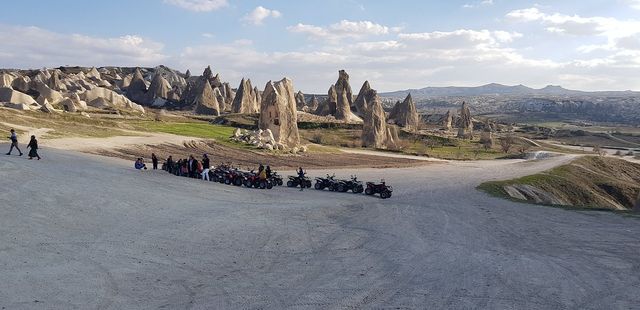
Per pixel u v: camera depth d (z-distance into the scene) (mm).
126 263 14992
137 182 31438
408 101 176125
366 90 185250
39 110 81562
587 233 22922
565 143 190875
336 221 24344
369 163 73938
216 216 23109
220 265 15680
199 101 176000
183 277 14234
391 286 14172
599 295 13633
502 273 15680
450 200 35344
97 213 21062
